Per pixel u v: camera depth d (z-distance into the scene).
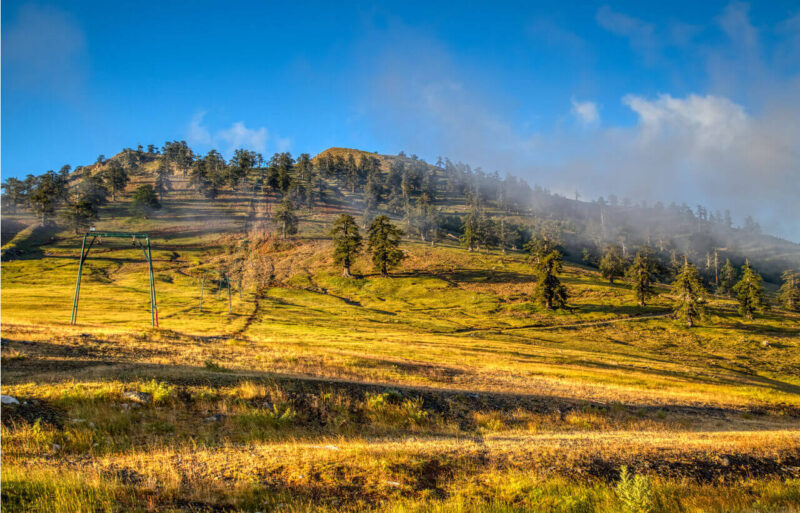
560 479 12.24
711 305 117.88
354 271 134.75
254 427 15.83
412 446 14.65
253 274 130.12
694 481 12.96
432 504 10.48
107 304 80.00
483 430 19.23
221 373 21.92
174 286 113.19
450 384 29.02
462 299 109.00
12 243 143.38
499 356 49.12
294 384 21.05
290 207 176.25
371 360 34.75
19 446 11.85
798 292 122.75
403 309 100.75
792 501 11.91
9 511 8.40
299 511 9.78
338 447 14.27
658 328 90.69
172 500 9.76
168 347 31.03
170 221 188.88
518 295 113.25
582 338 80.31
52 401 15.02
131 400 16.39
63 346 25.81
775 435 18.84
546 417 22.42
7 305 69.69
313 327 70.75
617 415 24.16
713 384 42.38
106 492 9.51
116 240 160.12
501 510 10.26
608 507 10.73
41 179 199.75
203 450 13.17
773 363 68.75
